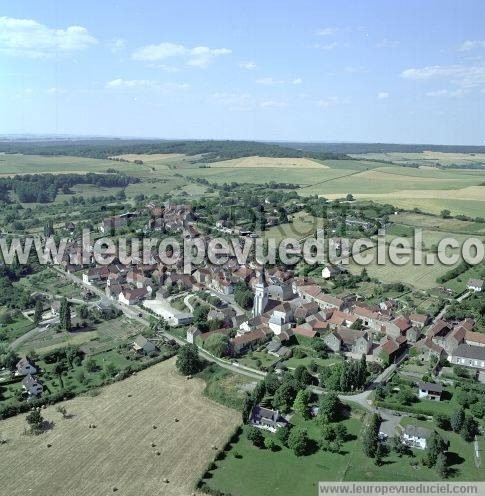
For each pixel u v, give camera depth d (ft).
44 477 396.16
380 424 458.50
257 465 409.69
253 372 571.28
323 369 542.16
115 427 464.65
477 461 405.39
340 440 435.12
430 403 488.44
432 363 564.71
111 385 549.54
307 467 406.00
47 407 505.25
